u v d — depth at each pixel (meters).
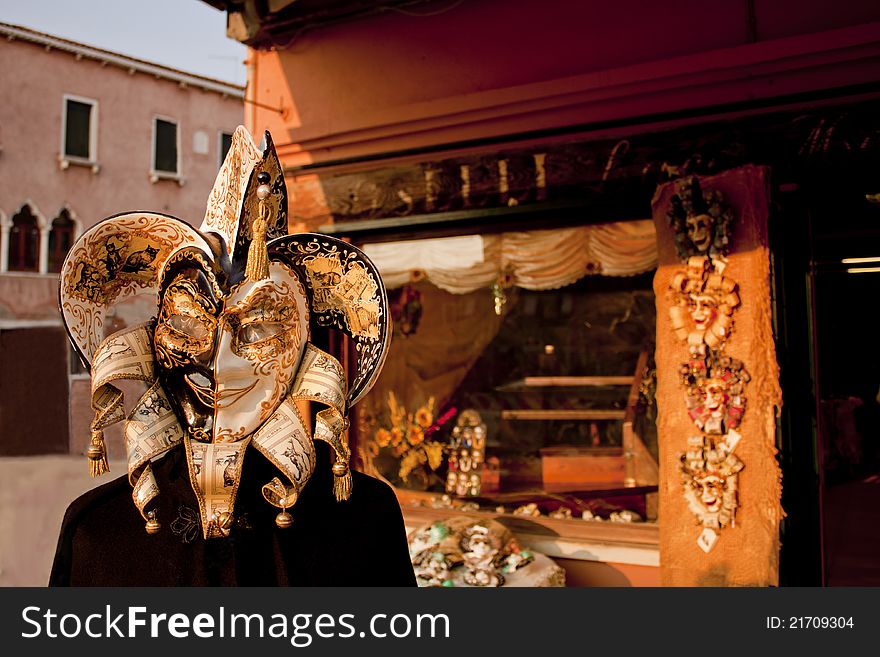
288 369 1.02
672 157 3.01
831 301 5.23
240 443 0.99
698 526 2.83
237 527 1.07
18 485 9.42
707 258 2.85
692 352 2.87
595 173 3.18
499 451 3.93
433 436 4.02
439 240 3.79
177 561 1.07
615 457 3.72
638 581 3.19
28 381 13.38
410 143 3.61
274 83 4.02
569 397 3.82
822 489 2.83
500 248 3.64
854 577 3.82
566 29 3.26
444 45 3.54
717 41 2.94
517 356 3.93
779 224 2.87
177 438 1.00
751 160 2.86
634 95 3.07
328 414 1.01
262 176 1.01
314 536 1.12
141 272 1.12
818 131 2.75
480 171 3.45
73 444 12.80
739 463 2.76
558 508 3.57
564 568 3.35
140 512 0.99
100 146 15.19
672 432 2.92
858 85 2.66
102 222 1.04
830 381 5.34
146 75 15.90
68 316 1.02
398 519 1.23
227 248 1.03
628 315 3.64
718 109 2.91
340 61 3.82
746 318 2.78
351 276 1.13
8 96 14.05
